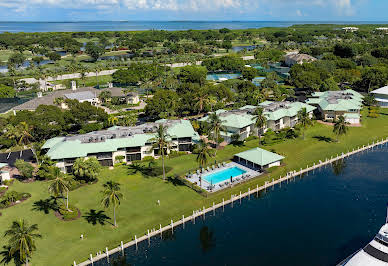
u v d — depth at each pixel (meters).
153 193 78.81
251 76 197.62
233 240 63.19
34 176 88.19
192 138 103.81
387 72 174.38
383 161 95.88
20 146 108.12
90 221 67.81
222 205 74.12
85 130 114.25
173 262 57.75
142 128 102.25
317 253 58.50
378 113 139.00
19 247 51.16
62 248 59.69
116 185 64.94
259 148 95.06
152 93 181.88
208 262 57.53
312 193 79.62
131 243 61.25
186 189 80.69
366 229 64.75
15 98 174.50
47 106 114.88
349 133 115.94
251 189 80.88
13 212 71.25
